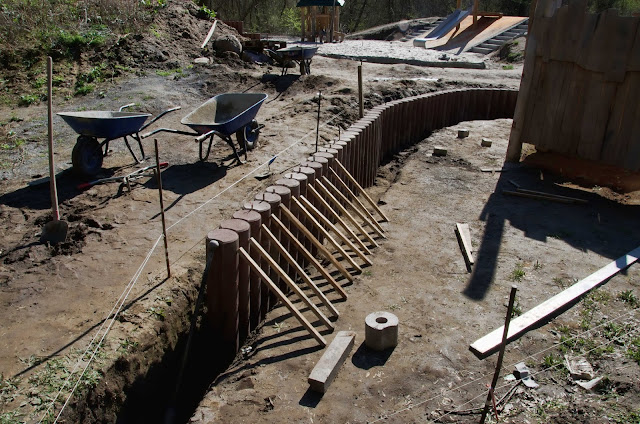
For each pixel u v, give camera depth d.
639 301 6.11
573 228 8.28
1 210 7.45
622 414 4.30
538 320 5.71
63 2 17.03
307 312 6.40
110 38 15.83
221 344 5.98
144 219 7.31
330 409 4.69
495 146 12.89
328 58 20.86
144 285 5.74
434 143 13.20
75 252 6.42
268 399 4.86
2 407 4.03
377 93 14.73
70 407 4.16
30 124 11.34
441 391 4.83
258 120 12.42
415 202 9.52
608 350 5.18
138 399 4.88
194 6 20.91
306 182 7.68
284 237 7.03
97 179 8.65
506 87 16.95
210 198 8.09
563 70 9.96
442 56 22.88
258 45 18.66
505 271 6.99
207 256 5.46
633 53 8.81
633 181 9.98
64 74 14.04
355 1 51.19
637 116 9.01
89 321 5.13
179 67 15.80
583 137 9.84
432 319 6.01
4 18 14.64
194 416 4.71
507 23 27.67
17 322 5.09
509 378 4.91
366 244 8.01
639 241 7.82
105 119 8.27
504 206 9.23
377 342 5.40
